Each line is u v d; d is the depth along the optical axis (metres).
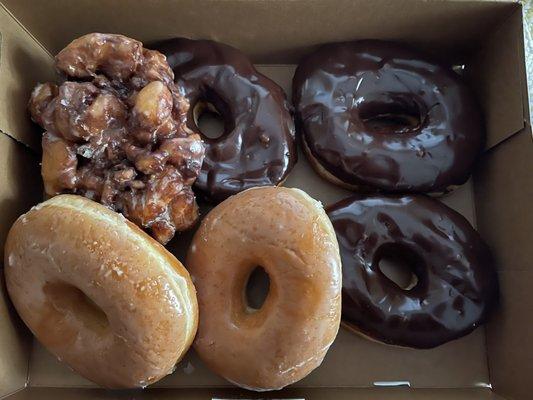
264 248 0.22
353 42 0.27
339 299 0.22
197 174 0.24
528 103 0.24
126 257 0.20
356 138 0.26
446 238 0.25
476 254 0.26
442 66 0.27
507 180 0.25
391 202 0.26
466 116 0.27
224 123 0.27
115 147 0.23
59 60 0.23
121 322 0.20
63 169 0.23
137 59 0.23
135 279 0.20
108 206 0.23
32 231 0.21
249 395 0.24
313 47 0.27
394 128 0.28
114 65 0.23
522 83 0.24
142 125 0.22
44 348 0.25
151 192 0.23
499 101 0.26
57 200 0.22
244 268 0.23
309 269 0.21
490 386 0.26
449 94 0.27
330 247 0.22
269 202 0.22
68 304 0.22
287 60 0.28
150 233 0.23
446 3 0.25
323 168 0.26
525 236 0.24
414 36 0.27
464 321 0.25
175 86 0.24
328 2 0.25
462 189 0.28
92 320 0.22
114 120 0.23
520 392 0.24
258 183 0.25
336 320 0.22
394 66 0.27
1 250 0.23
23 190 0.24
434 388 0.26
